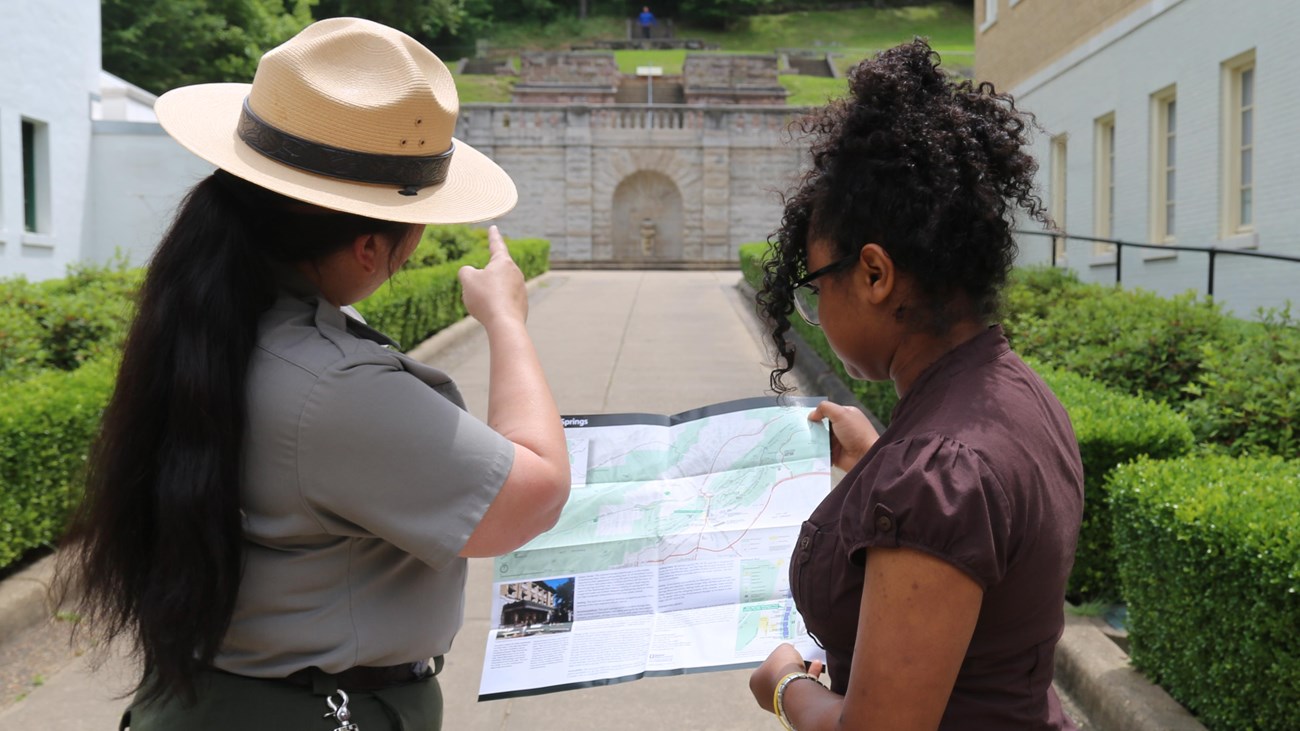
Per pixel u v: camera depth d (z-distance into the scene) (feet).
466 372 33.17
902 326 4.73
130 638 4.95
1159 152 38.86
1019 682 4.46
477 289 5.64
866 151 4.54
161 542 4.47
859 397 26.30
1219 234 34.09
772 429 6.40
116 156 53.52
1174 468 12.17
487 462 4.72
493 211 5.28
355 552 4.90
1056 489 4.47
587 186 107.24
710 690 13.05
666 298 54.29
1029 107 51.55
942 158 4.44
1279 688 9.50
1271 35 30.81
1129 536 12.05
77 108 51.70
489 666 5.74
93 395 16.66
